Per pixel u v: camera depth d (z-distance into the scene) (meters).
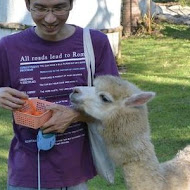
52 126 3.42
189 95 9.77
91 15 12.09
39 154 3.54
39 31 3.53
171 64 12.90
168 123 8.12
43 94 3.54
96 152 3.77
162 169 3.96
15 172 3.62
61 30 3.55
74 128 3.63
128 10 17.27
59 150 3.57
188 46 15.56
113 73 3.81
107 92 3.68
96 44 3.66
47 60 3.54
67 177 3.60
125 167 3.80
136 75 11.54
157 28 18.45
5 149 7.14
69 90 3.59
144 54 14.28
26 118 3.42
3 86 3.66
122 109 3.71
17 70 3.53
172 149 7.05
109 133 3.75
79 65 3.59
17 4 11.53
